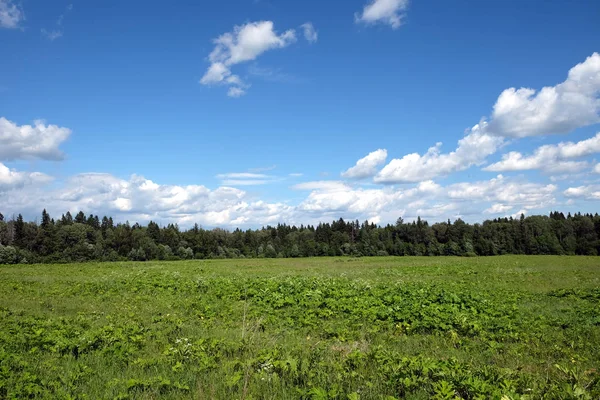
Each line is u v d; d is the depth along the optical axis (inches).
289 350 366.0
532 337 423.5
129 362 332.8
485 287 892.0
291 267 1895.9
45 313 580.7
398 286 853.2
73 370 307.1
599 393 259.1
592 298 713.0
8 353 336.5
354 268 1775.3
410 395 257.0
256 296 733.3
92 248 3134.8
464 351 381.7
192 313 600.4
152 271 1433.3
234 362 319.3
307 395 257.9
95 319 532.7
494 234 3907.5
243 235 4431.6
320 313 569.9
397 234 4473.4
